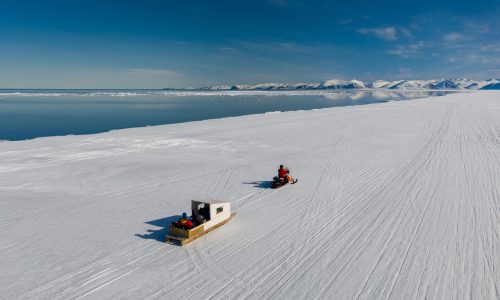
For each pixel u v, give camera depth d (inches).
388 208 534.0
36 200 572.1
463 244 414.3
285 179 655.8
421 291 324.5
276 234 449.1
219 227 471.5
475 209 522.6
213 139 1138.7
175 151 957.2
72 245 418.9
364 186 646.5
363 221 487.2
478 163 796.0
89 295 320.2
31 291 325.7
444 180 670.5
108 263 377.4
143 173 736.3
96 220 495.2
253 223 484.7
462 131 1263.5
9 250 405.4
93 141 1085.8
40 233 451.2
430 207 534.0
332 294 321.7
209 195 605.0
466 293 320.5
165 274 355.9
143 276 352.2
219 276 352.2
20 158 853.8
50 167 776.9
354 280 343.9
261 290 328.5
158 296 319.0
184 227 429.4
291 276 351.6
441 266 366.9
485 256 386.0
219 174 735.7
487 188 619.2
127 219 500.1
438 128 1348.4
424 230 454.3
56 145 1017.5
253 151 963.3
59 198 582.9
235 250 406.9
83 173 731.4
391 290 326.6
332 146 1026.7
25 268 366.3
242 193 615.5
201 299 314.3
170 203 566.3
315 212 523.2
